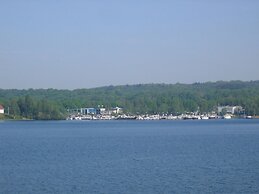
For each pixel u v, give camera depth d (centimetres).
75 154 9112
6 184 5706
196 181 5794
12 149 10350
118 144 11731
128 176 6197
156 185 5578
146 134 16612
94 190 5341
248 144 11225
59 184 5688
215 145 11056
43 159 8231
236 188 5369
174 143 11944
